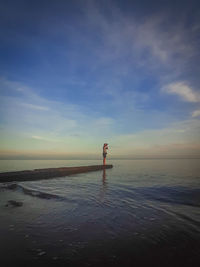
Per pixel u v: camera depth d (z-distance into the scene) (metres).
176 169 36.69
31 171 26.25
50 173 26.95
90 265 4.37
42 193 13.00
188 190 13.86
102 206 9.62
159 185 16.70
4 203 10.15
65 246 5.28
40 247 5.21
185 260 4.61
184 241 5.57
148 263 4.48
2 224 6.96
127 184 17.89
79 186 17.06
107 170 39.34
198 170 33.62
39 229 6.50
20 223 7.07
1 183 19.12
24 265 4.33
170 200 10.93
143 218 7.66
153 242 5.53
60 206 9.59
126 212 8.52
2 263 4.41
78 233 6.17
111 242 5.55
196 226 6.71
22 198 11.44
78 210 8.86
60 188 15.84
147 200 10.98
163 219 7.51
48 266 4.30
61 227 6.70
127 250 5.09
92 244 5.41
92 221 7.32
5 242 5.51
